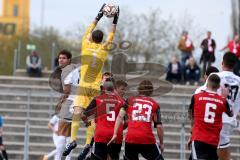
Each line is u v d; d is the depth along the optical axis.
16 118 54.94
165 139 51.41
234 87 28.98
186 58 62.25
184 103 47.88
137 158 29.91
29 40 101.00
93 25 29.94
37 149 51.16
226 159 29.83
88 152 32.50
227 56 29.00
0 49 100.81
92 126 31.72
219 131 27.69
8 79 62.72
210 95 27.67
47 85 62.16
